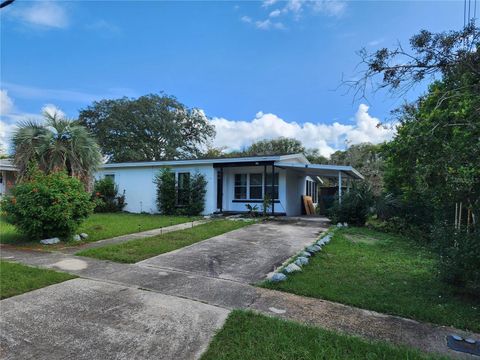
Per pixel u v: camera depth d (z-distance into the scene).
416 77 3.69
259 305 3.94
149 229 9.95
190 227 10.35
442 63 3.55
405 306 3.95
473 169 3.48
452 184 3.89
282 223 12.14
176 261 6.02
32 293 4.23
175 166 15.99
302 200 18.08
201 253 6.69
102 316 3.55
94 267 5.55
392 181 11.20
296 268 5.42
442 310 3.89
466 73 3.41
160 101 32.84
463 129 3.49
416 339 3.19
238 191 16.11
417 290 4.62
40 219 7.42
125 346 2.92
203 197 15.12
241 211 15.86
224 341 3.01
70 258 6.15
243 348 2.88
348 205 11.95
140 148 30.98
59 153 10.53
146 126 31.47
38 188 7.47
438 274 4.77
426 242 8.70
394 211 10.72
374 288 4.64
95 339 3.04
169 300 4.06
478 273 4.07
